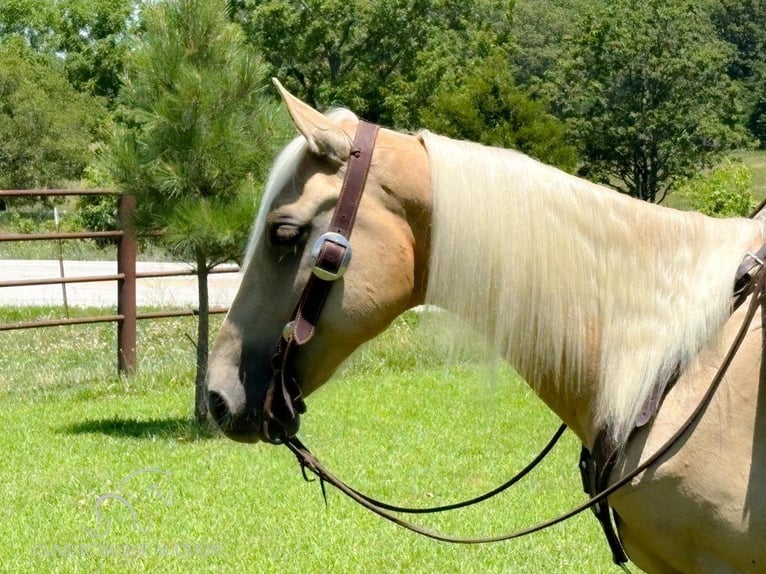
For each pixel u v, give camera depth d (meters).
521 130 16.64
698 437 2.34
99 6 41.69
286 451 7.15
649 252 2.53
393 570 4.79
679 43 31.45
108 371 10.05
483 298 2.49
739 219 2.61
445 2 35.78
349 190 2.46
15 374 9.96
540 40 57.50
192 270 8.19
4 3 51.38
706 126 31.30
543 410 8.34
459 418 8.10
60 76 36.22
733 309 2.42
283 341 2.49
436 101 17.11
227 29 7.45
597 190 2.57
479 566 4.85
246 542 5.18
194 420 8.07
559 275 2.49
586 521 5.59
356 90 34.22
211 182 7.24
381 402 8.66
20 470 6.64
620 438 2.46
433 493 6.13
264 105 7.32
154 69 7.28
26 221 24.14
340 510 5.73
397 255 2.48
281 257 2.48
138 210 7.42
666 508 2.38
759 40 44.44
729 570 2.36
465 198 2.48
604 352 2.49
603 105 31.80
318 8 33.56
